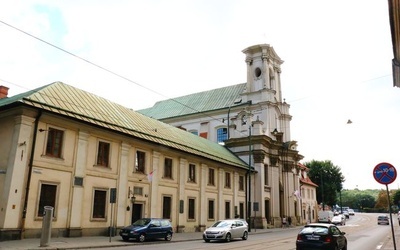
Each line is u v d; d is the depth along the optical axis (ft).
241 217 132.16
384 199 430.61
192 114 180.96
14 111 62.03
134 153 84.23
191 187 103.71
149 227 69.72
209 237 72.84
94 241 62.13
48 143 65.26
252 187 141.69
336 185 271.69
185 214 99.71
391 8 30.76
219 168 120.06
